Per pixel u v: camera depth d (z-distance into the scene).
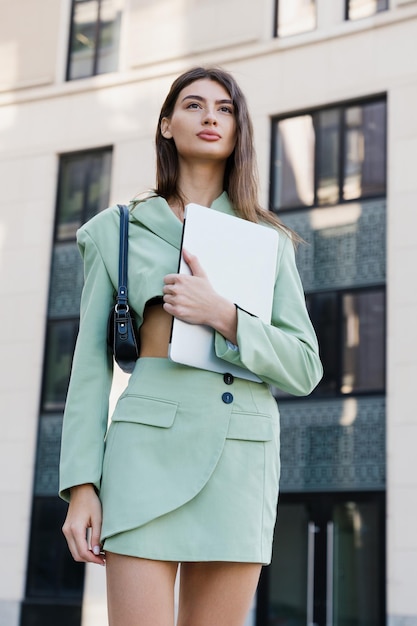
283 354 2.53
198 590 2.50
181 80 2.79
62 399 15.15
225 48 15.01
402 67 13.70
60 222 15.95
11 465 15.07
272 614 12.89
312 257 13.73
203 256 2.54
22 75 16.59
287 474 13.18
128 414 2.49
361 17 14.21
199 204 2.78
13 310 15.70
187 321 2.46
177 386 2.49
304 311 2.71
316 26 14.49
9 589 14.59
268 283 2.61
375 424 12.87
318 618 12.64
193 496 2.40
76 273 15.58
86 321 2.63
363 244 13.47
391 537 12.41
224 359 2.49
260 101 14.53
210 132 2.72
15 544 14.73
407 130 13.50
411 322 12.91
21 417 15.20
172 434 2.45
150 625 2.36
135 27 15.87
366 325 13.21
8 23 16.84
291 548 12.98
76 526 2.45
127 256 2.63
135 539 2.38
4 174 16.36
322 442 13.09
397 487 12.53
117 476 2.44
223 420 2.47
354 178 13.77
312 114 14.25
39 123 16.31
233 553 2.42
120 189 15.47
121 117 15.70
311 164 14.10
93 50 16.23
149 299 2.55
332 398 13.17
